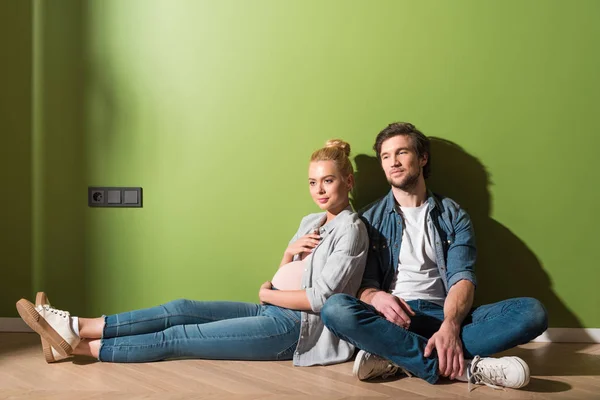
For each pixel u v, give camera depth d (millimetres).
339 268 2324
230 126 2752
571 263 2717
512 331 2113
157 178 2766
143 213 2775
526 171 2709
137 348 2324
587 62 2682
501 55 2689
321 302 2299
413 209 2512
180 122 2758
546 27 2676
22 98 2758
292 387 2094
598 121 2689
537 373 2260
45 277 2787
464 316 2227
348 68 2717
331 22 2711
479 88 2697
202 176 2764
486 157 2709
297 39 2721
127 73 2758
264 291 2398
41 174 2770
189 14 2734
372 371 2145
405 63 2705
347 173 2498
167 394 2016
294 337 2359
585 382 2152
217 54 2738
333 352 2361
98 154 2766
